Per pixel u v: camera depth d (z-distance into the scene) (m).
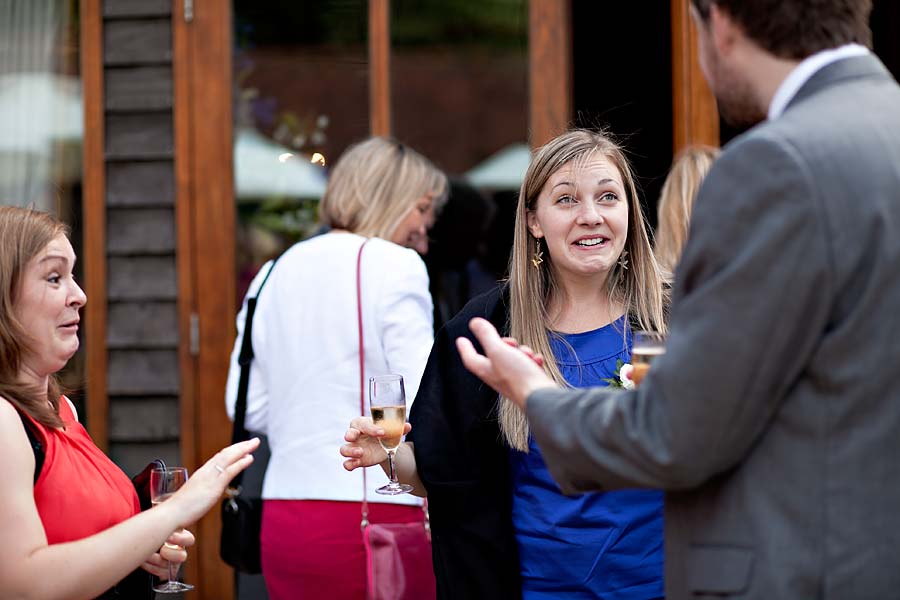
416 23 3.82
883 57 5.07
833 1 1.52
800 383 1.45
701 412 1.42
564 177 2.22
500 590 2.21
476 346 2.31
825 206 1.40
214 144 3.78
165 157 3.80
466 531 2.21
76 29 3.82
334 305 2.76
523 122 3.90
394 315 2.72
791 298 1.40
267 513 2.82
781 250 1.40
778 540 1.45
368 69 3.79
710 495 1.52
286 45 3.78
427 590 2.60
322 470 2.73
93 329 3.83
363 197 2.98
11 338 1.88
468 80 3.87
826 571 1.43
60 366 1.97
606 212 2.21
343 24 3.79
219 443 3.79
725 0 1.54
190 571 3.79
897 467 1.43
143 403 3.83
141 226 3.82
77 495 1.90
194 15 3.77
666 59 4.48
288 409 2.80
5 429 1.80
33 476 1.83
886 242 1.42
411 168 3.05
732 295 1.42
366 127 3.80
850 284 1.42
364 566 2.72
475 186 3.99
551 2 3.81
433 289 4.12
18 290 1.91
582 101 4.53
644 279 2.30
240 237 3.80
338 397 2.74
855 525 1.42
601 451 1.52
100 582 1.82
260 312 2.91
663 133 4.49
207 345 3.79
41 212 2.00
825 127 1.46
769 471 1.47
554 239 2.23
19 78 3.84
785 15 1.51
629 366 2.20
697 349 1.43
